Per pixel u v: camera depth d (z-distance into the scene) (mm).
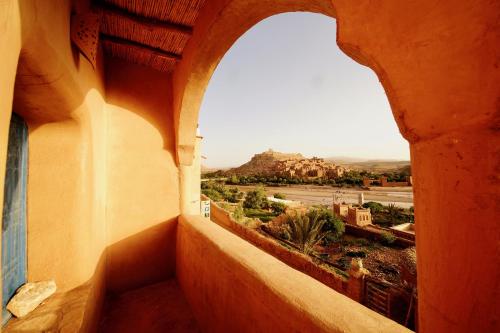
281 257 9570
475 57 512
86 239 2197
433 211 626
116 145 3117
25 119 1912
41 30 1049
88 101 2137
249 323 1472
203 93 2982
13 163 1796
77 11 1745
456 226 561
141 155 3264
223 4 1907
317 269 7711
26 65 1178
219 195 36438
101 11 2252
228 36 2295
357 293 6086
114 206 3070
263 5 1813
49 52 1200
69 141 2119
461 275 549
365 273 6156
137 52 2996
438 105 593
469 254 534
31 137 2006
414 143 703
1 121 680
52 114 1872
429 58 608
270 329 1259
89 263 2217
